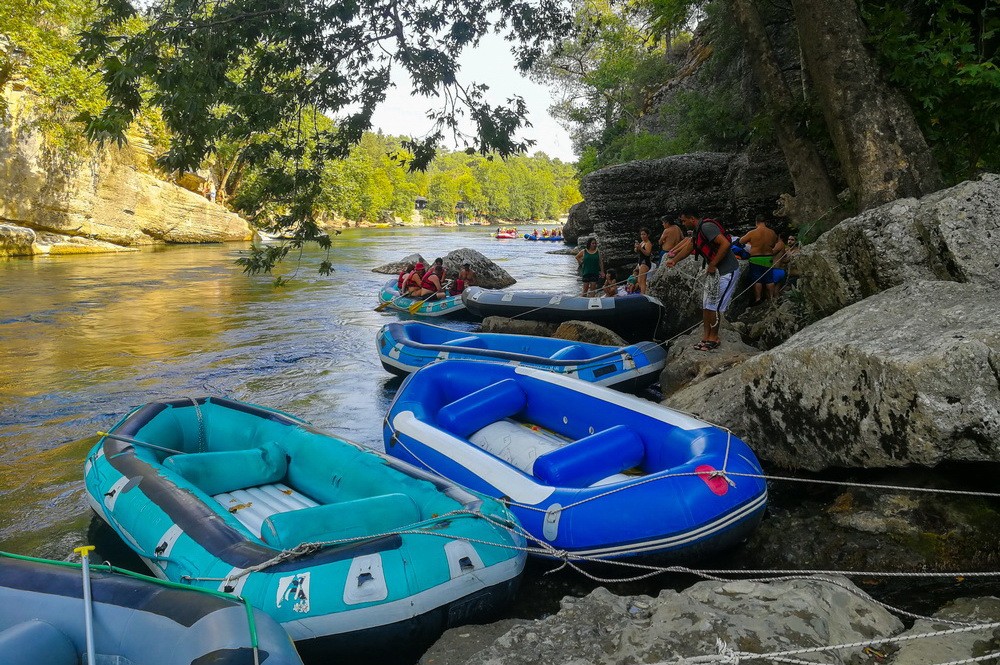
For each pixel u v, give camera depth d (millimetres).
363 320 14203
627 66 31312
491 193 126438
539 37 8156
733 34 19594
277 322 13891
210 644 2658
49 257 26750
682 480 4309
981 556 4000
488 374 6562
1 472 6281
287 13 6516
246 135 7176
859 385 4406
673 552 4223
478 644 3488
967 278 5113
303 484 5113
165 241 34656
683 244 9945
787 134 8430
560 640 3148
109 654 2836
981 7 7887
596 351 8172
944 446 3982
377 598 3504
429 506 4184
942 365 3932
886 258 5574
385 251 34250
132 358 10703
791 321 7641
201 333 12703
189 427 5762
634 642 3027
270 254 6824
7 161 26484
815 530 4516
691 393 6629
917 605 3715
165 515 4152
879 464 4391
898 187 6824
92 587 3043
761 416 5195
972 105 7109
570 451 4867
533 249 35406
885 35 6898
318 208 8195
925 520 4262
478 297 13031
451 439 5332
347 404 8477
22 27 23266
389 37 7031
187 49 6359
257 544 3746
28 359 10578
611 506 4301
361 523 3941
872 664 2955
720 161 15883
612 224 16688
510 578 3916
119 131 6055
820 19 7062
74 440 7125
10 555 3344
